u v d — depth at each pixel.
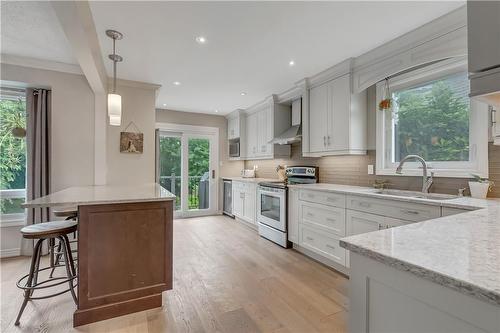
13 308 1.98
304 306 2.03
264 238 3.92
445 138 2.40
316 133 3.43
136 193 2.25
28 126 3.11
